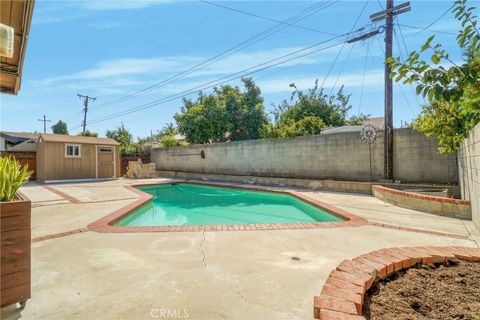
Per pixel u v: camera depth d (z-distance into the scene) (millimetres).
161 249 3541
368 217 5496
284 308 2088
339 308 1845
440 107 5918
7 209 2033
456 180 7758
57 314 2021
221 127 18281
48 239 4016
